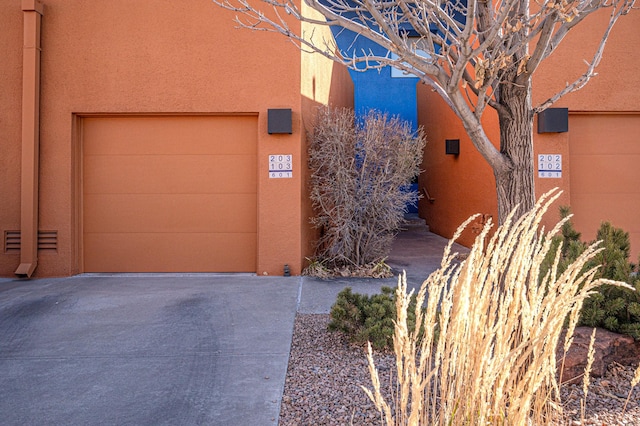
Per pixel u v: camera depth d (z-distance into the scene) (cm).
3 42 734
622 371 329
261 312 534
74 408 308
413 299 460
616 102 756
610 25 345
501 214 376
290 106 742
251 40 742
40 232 735
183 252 763
